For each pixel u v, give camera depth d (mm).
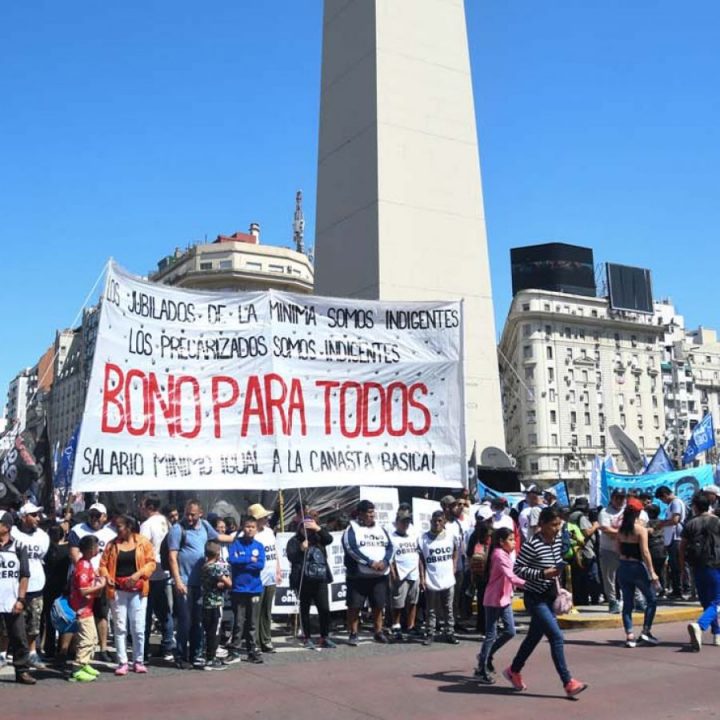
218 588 9031
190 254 83812
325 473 11188
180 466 10195
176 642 9539
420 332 12211
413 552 11141
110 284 9984
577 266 98875
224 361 10758
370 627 12211
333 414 11453
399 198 19781
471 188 20953
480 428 19703
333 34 21984
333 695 7691
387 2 20828
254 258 82625
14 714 6941
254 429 10734
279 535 11531
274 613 11312
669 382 115688
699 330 134500
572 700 7441
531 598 7754
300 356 11367
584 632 11430
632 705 7230
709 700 7371
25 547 8992
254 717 6855
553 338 96250
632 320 102062
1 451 11539
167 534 9398
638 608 13188
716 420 121125
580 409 96500
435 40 21422
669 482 17828
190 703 7379
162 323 10453
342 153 20969
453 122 21125
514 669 7887
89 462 9594
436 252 20016
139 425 10016
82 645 8539
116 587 8758
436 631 11531
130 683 8305
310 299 11594
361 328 11891
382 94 20141
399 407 11898
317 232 21344
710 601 10016
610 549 12469
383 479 11547
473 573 11445
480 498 17109
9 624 8273
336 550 11969
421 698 7562
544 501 13484
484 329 20328
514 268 99375
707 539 10070
